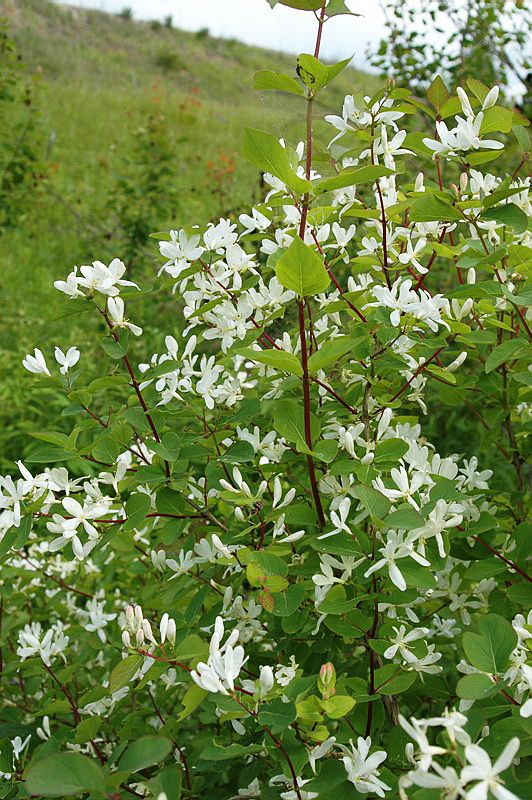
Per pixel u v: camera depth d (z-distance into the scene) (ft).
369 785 2.25
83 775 1.99
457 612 2.91
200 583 2.78
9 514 2.66
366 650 2.82
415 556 2.35
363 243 2.85
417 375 2.89
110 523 2.66
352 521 2.56
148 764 2.03
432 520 2.39
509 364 3.08
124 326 2.59
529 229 2.93
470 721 2.19
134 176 8.77
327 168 2.94
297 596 2.48
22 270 9.44
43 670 3.15
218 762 2.69
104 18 30.30
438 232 2.90
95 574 3.54
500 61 6.82
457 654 3.34
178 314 7.41
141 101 18.86
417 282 2.86
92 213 10.52
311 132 2.52
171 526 2.69
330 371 3.02
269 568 2.40
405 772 2.46
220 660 2.17
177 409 2.73
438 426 6.01
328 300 2.89
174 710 3.13
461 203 2.58
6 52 10.23
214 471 2.74
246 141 2.34
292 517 2.62
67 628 3.07
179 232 2.64
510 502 3.07
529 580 2.72
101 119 16.96
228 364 2.98
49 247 10.34
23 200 9.84
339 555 2.46
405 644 2.47
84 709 2.91
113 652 3.35
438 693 2.86
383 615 2.67
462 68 6.84
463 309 2.81
